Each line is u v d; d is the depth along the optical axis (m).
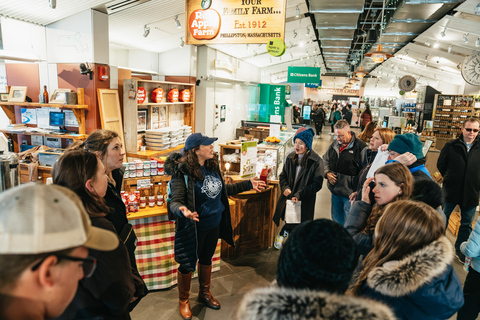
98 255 1.26
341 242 0.81
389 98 24.86
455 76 14.73
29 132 4.91
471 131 3.79
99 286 1.27
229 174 4.11
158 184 3.29
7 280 0.65
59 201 0.70
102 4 4.61
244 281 3.29
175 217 2.57
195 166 2.52
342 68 21.89
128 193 3.08
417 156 2.33
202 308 2.84
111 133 2.03
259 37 4.58
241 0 4.55
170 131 6.15
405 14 7.35
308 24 8.47
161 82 6.15
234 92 10.30
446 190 4.02
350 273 0.82
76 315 1.27
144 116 6.04
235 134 10.48
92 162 1.46
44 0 4.17
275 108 13.04
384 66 18.11
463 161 3.86
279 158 4.47
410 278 1.15
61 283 0.71
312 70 11.53
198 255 2.76
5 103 4.98
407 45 11.30
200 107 8.13
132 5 4.92
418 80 19.73
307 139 3.42
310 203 3.55
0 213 0.66
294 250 0.82
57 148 4.75
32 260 0.65
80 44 4.83
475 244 2.07
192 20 4.72
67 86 5.03
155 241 3.02
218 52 8.73
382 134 3.29
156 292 3.08
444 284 1.21
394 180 1.74
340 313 0.73
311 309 0.74
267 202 3.93
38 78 5.22
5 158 2.78
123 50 7.68
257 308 0.77
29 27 4.81
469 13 6.66
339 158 3.82
